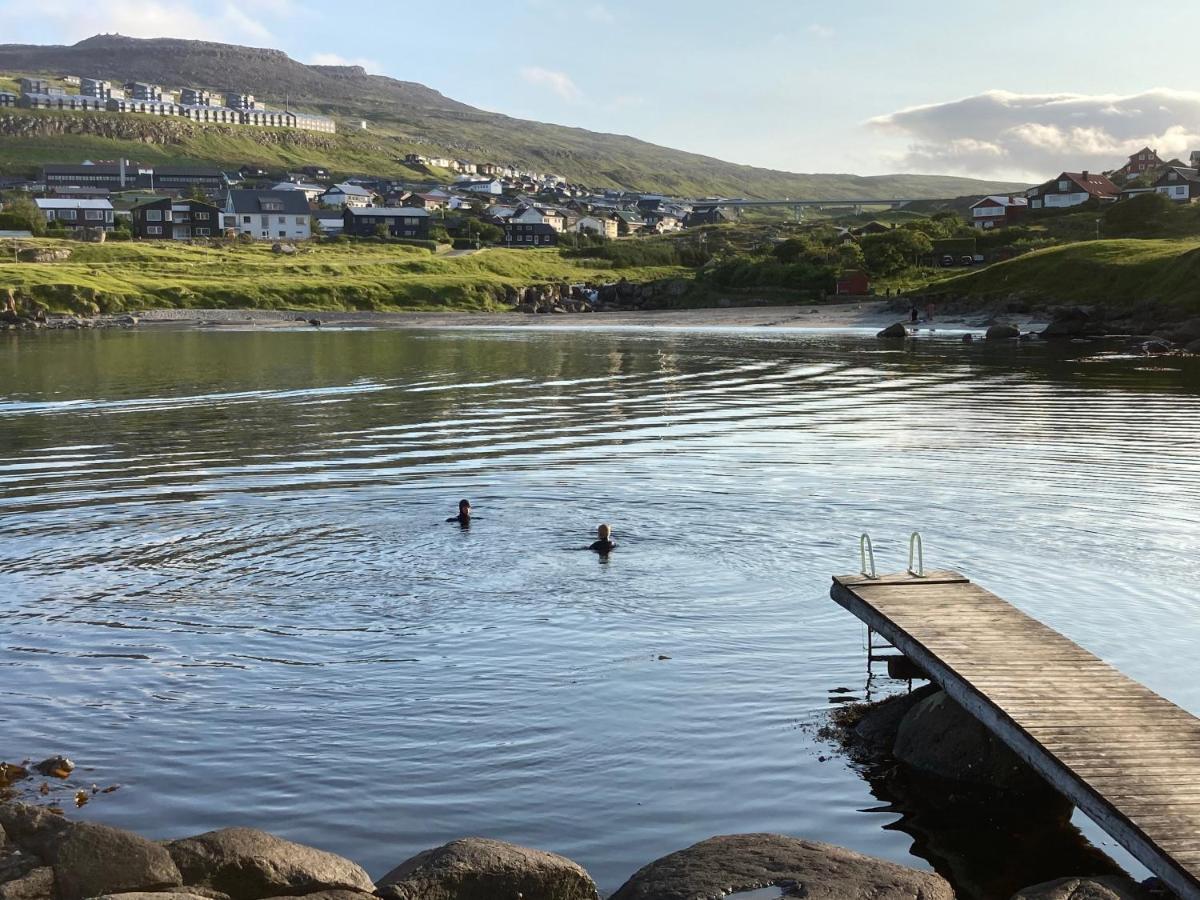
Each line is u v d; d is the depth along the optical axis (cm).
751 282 16088
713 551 2534
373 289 15938
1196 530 2680
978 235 17725
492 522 2820
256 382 6625
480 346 9612
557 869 1066
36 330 12350
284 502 3084
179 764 1497
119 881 962
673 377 6694
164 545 2612
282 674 1806
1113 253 11912
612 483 3316
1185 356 7738
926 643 1628
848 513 2892
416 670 1825
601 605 2152
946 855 1302
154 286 14875
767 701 1716
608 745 1562
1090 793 1206
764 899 1039
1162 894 1190
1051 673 1517
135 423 4812
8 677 1794
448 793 1424
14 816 1020
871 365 7356
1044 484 3244
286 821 1352
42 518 2905
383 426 4650
